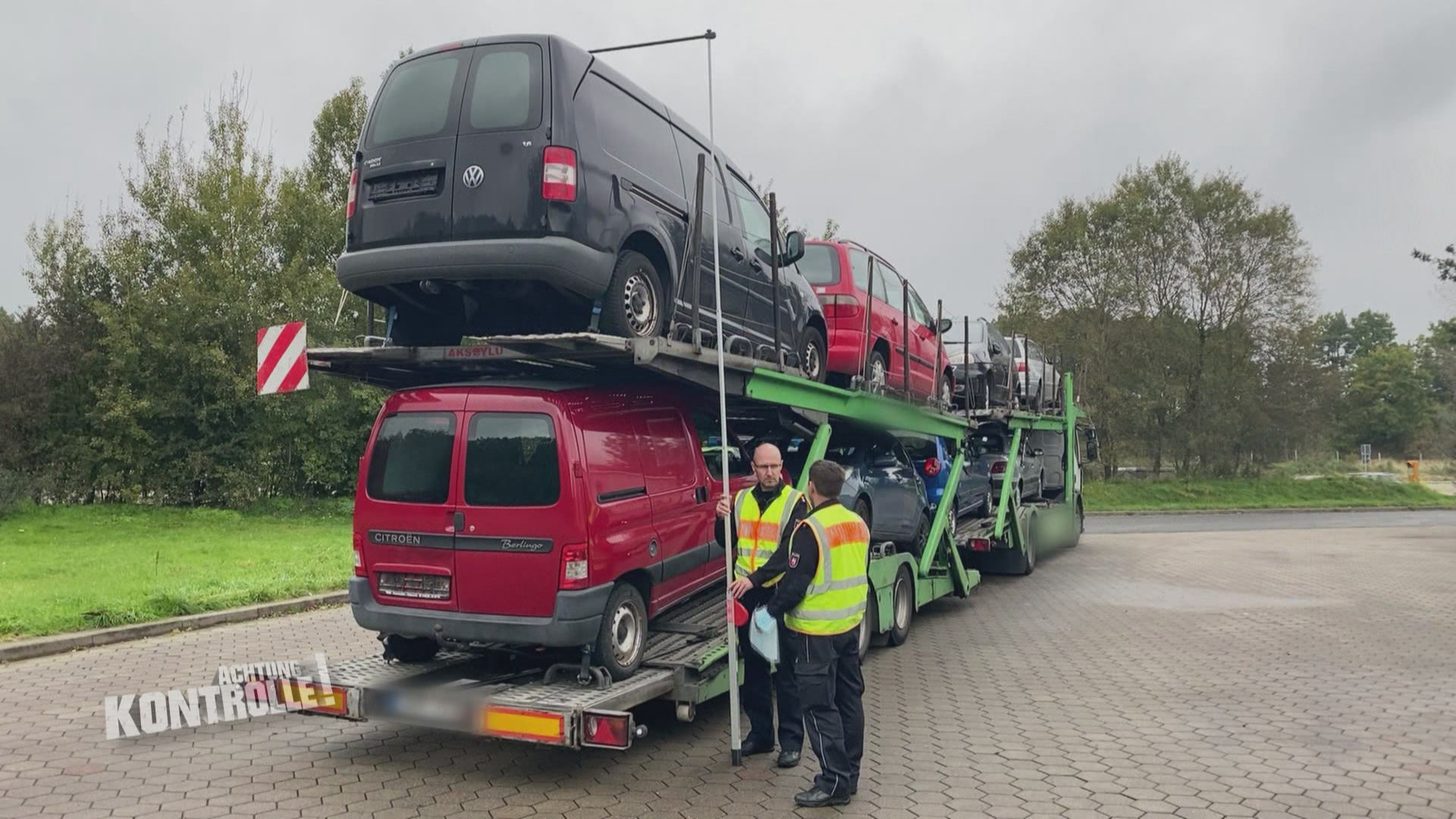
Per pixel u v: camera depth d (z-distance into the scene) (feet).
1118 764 18.10
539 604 16.85
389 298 19.71
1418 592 42.37
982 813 15.44
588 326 19.88
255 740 19.67
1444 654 28.66
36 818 15.02
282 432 76.54
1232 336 113.39
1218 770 17.72
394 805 15.70
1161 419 116.57
